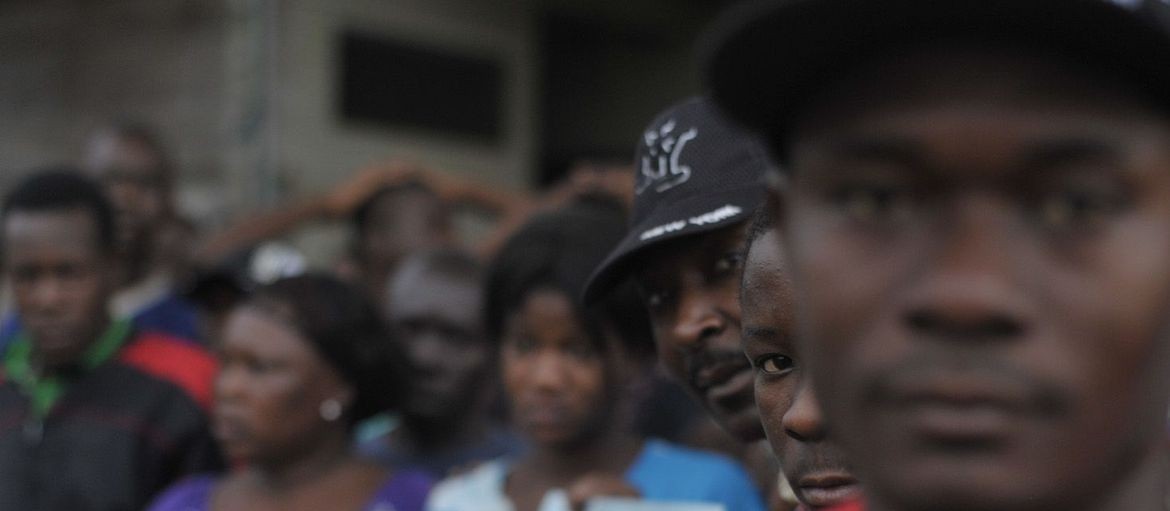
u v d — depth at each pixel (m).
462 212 5.94
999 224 0.50
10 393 2.84
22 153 7.24
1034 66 0.50
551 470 2.05
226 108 6.44
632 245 1.31
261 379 2.32
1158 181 0.51
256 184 6.32
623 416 2.38
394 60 6.75
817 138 0.55
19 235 2.76
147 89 6.73
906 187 0.52
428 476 2.47
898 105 0.52
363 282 4.05
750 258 0.96
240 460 2.35
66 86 7.08
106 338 2.83
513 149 7.21
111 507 2.65
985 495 0.49
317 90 6.47
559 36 7.84
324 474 2.35
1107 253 0.50
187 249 3.87
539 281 1.99
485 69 7.09
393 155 6.72
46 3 7.17
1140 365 0.51
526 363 2.02
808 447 0.92
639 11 7.48
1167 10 0.49
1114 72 0.50
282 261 4.36
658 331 1.37
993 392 0.49
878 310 0.52
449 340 2.85
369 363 2.43
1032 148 0.50
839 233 0.53
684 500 1.85
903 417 0.51
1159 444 0.56
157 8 6.71
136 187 3.60
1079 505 0.51
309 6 6.45
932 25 0.51
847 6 0.51
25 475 2.69
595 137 7.75
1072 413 0.50
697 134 1.33
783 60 0.54
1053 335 0.50
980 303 0.49
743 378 1.29
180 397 2.78
